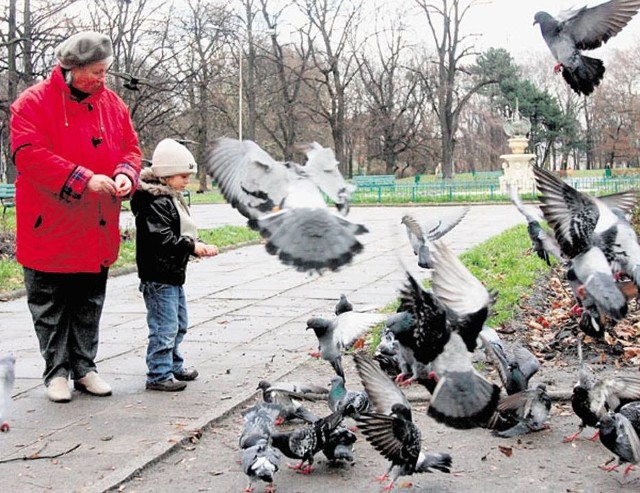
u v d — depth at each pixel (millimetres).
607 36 5125
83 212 6992
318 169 3887
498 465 5574
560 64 5156
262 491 5199
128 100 45844
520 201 6547
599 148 69250
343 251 3480
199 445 6062
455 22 52344
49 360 7219
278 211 3635
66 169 6625
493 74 65562
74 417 6730
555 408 6773
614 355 8203
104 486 5227
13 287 13719
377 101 59469
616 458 5594
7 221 22531
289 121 53656
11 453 5895
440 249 4301
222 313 11430
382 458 5742
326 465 5625
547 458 5688
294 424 6367
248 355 8805
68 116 6863
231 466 5645
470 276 4230
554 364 8016
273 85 58469
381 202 39000
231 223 28094
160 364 7422
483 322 4180
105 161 7023
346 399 5750
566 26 5156
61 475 5484
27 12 35531
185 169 7309
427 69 62031
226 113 50312
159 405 7020
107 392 7320
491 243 17406
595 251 5164
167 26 46156
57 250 6973
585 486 5207
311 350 8922
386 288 13312
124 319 11109
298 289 13492
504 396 6141
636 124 60000
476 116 70312
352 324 6344
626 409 5402
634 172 28219
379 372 5117
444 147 53719
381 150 64188
